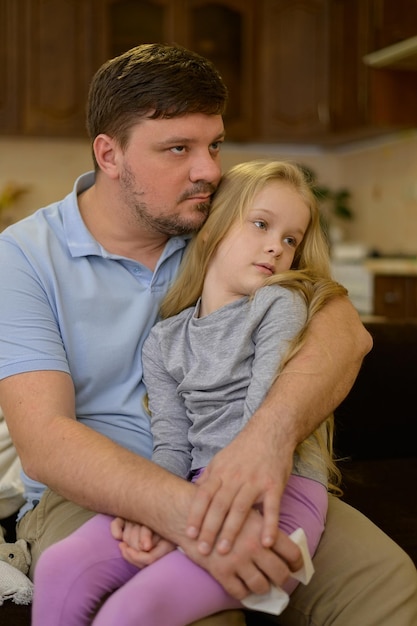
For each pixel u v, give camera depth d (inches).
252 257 48.5
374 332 71.9
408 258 154.3
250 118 163.2
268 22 161.5
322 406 42.9
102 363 50.0
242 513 37.9
